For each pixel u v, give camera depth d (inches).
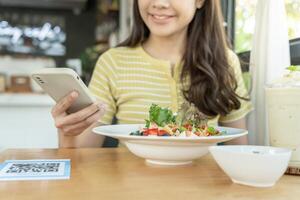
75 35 140.4
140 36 47.1
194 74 42.3
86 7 139.9
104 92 44.8
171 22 40.0
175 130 27.2
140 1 39.9
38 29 136.4
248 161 20.1
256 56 42.3
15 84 113.5
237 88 43.9
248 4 49.9
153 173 24.2
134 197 18.3
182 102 42.1
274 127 24.9
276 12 38.8
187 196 18.7
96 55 125.7
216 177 23.2
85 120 32.1
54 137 104.1
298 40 39.6
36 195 18.3
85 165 26.5
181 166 26.8
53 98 31.3
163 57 45.3
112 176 23.0
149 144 25.1
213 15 43.8
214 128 29.9
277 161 19.9
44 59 136.7
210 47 43.3
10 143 101.8
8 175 22.4
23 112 102.3
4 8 133.4
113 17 130.0
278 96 24.4
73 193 18.8
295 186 21.2
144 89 43.3
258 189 20.4
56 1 129.7
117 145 46.4
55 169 24.4
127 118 43.1
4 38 132.4
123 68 44.9
